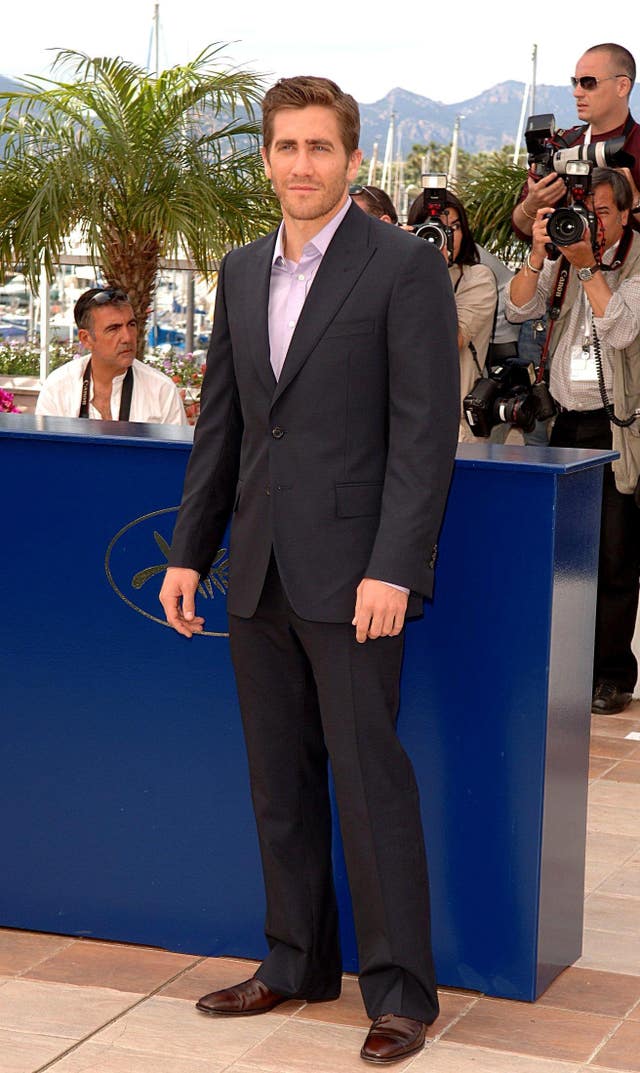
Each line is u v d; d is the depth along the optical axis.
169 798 2.92
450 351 2.37
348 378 2.38
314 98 2.35
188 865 2.94
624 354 4.55
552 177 4.55
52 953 2.96
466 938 2.75
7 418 3.12
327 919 2.69
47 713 2.98
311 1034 2.61
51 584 2.93
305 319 2.39
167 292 10.31
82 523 2.89
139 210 6.28
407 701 2.71
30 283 6.37
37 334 13.03
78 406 4.38
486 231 6.72
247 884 2.90
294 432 2.42
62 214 6.26
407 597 2.35
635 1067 2.49
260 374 2.44
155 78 6.52
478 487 2.60
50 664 2.96
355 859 2.50
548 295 4.68
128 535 2.86
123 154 6.23
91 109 6.43
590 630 2.85
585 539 2.76
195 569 2.63
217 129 6.51
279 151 2.38
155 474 2.82
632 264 4.53
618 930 3.11
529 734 2.63
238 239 6.49
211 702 2.86
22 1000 2.74
